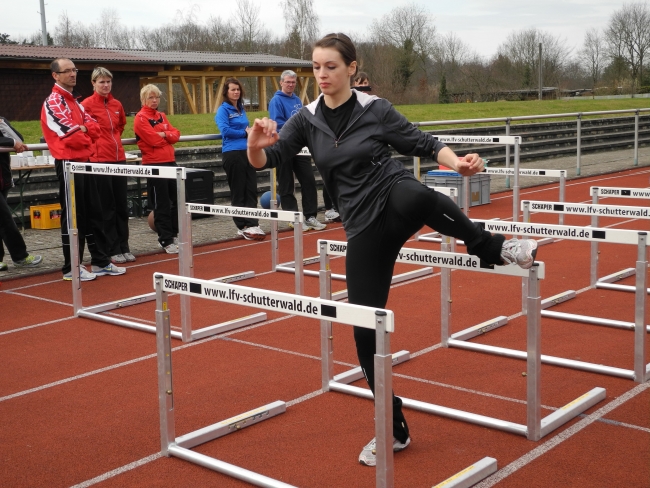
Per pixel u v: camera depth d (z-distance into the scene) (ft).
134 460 11.51
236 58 100.58
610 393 13.84
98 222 24.73
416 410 13.19
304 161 33.24
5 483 10.80
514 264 11.35
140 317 20.22
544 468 10.82
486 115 82.12
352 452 11.61
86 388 14.88
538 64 173.68
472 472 10.35
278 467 11.15
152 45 166.71
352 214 10.27
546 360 15.58
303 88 105.70
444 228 9.98
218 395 14.28
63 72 23.06
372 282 10.29
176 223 30.58
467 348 16.72
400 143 10.11
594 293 21.81
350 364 15.99
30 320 20.07
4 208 25.29
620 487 10.19
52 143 23.41
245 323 19.19
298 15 141.90
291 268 25.90
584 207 18.15
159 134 28.48
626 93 171.83
